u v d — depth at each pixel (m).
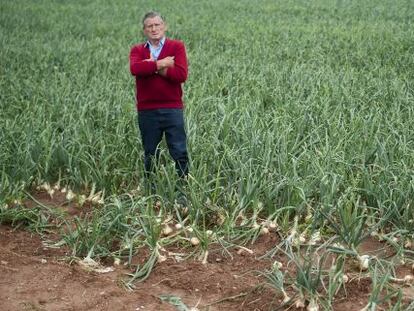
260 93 9.45
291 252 4.76
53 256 5.22
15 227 5.77
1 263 4.98
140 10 23.08
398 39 14.73
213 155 6.70
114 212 5.59
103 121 8.07
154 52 5.95
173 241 5.33
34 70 12.00
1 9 22.47
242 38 15.94
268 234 5.54
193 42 15.58
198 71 11.34
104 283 4.71
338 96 9.15
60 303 4.43
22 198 6.37
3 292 4.56
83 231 5.34
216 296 4.58
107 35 17.16
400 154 6.63
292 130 7.53
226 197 5.89
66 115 8.24
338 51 13.75
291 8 23.03
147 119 6.13
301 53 13.37
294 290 4.54
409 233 5.33
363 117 8.00
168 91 6.05
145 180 6.31
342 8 22.88
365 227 5.57
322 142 7.21
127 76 11.16
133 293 4.60
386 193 5.72
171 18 20.31
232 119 7.76
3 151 7.07
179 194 6.04
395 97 9.09
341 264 4.62
